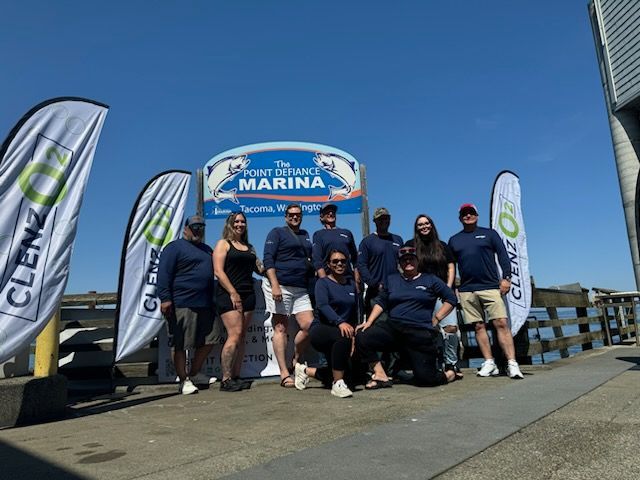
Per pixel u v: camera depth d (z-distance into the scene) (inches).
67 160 157.6
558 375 196.4
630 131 492.1
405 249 191.8
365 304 215.0
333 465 90.6
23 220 145.6
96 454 107.1
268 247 206.4
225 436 119.4
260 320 234.1
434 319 190.9
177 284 199.5
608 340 361.7
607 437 104.7
